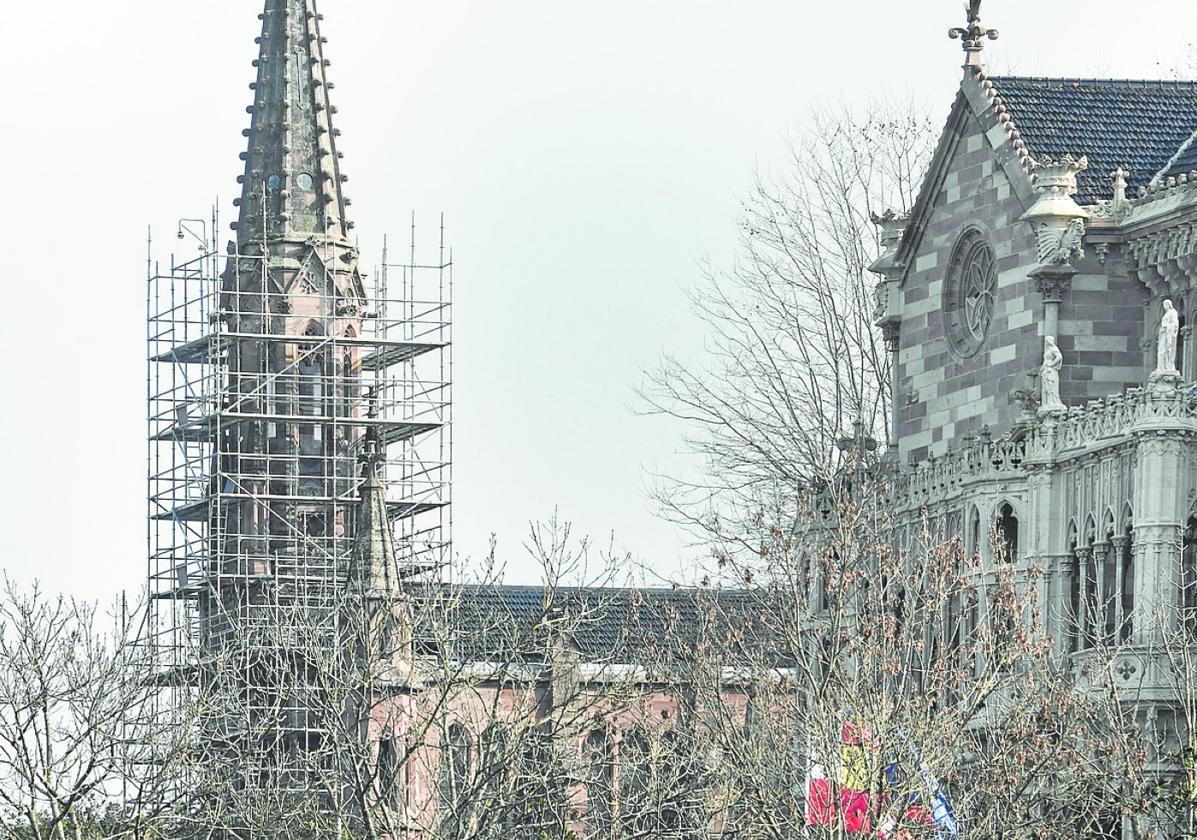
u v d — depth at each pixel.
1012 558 161.75
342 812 142.50
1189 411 148.88
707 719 150.12
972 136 176.25
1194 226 160.75
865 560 156.75
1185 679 136.88
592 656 187.00
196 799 167.12
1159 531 147.75
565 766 142.62
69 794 152.50
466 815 140.25
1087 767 136.75
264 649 188.00
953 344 178.88
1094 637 152.88
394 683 169.00
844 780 127.94
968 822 130.75
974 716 140.75
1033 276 168.00
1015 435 162.25
